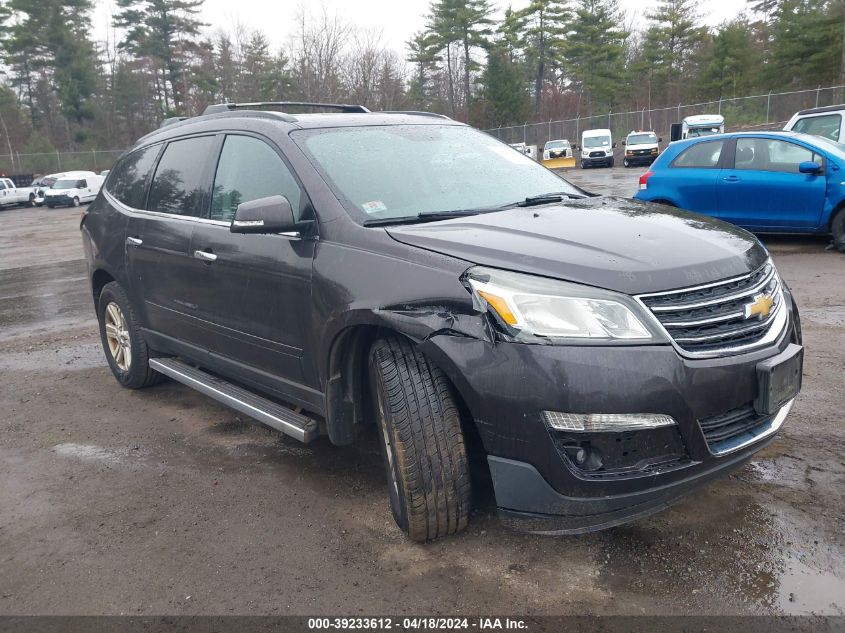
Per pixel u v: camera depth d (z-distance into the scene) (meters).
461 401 2.98
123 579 3.04
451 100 62.59
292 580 2.96
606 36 64.44
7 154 60.19
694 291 2.71
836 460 3.68
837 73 44.97
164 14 63.28
